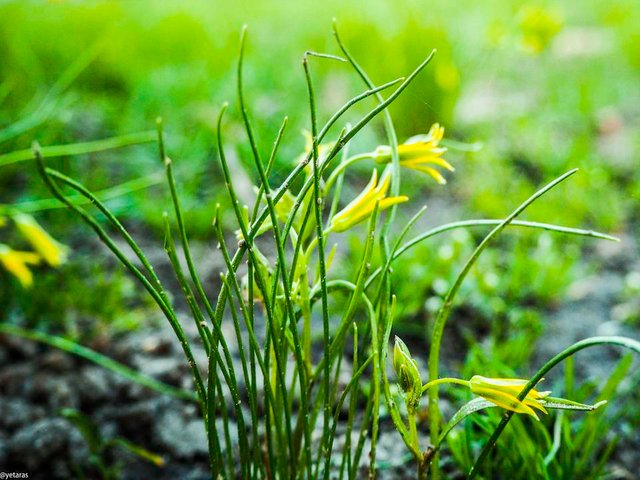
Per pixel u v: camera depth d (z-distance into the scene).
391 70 0.68
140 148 0.64
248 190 0.54
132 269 0.22
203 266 0.48
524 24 0.49
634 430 0.34
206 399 0.24
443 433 0.22
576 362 0.39
